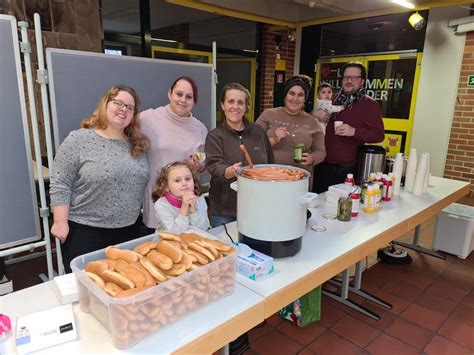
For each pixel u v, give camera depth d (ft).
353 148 8.77
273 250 4.50
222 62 20.10
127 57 7.42
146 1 14.49
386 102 17.34
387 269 9.45
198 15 18.45
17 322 3.26
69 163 5.16
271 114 8.29
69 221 5.45
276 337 6.77
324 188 9.17
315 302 7.00
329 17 18.12
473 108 14.70
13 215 6.35
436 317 7.45
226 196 6.56
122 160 5.32
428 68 15.69
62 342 3.06
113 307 2.91
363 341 6.70
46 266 9.29
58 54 6.44
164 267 3.33
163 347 3.02
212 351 3.29
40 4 10.28
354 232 5.57
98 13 11.58
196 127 6.91
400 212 6.59
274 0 17.11
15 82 5.98
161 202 5.14
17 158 6.21
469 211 10.27
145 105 7.92
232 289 3.81
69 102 6.70
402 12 16.08
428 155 7.75
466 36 14.48
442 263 9.84
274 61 19.21
